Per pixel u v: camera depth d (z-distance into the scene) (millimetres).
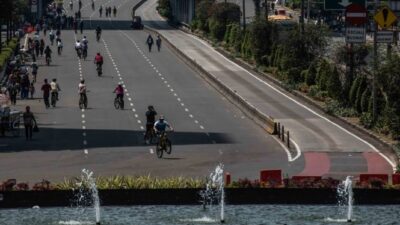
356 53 172375
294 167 125500
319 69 189125
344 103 169875
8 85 190750
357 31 161750
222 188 107562
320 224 98625
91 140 146125
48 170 123250
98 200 106750
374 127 150625
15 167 125562
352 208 105688
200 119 167125
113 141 145250
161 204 107688
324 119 164375
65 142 144500
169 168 123875
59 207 106875
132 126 159375
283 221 99688
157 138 136375
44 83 195750
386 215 102438
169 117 169125
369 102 158250
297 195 107688
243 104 175875
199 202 107875
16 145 142500
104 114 171875
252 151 137250
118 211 104438
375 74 148500
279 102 183250
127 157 132250
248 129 156875
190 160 129875
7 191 106500
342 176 118938
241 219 100688
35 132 153250
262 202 107688
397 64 144875
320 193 107812
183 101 188000
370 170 123188
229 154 134750
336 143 142750
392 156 132125
